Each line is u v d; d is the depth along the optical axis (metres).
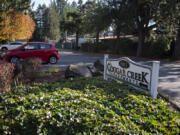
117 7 19.58
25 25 14.11
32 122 2.71
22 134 2.65
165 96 4.88
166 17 15.69
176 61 15.07
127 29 19.70
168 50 18.16
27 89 4.30
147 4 17.62
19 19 12.95
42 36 52.09
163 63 13.82
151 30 20.22
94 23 21.00
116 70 5.31
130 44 22.69
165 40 17.89
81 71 6.82
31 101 3.36
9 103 3.32
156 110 3.44
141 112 3.31
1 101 3.49
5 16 11.94
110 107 3.36
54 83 5.32
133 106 3.53
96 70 7.75
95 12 21.28
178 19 15.56
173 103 4.46
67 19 34.53
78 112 2.89
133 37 24.55
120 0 19.12
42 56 11.52
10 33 13.07
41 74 7.40
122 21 19.06
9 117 2.89
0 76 4.65
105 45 27.11
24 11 13.86
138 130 2.65
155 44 18.39
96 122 2.65
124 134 2.49
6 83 4.88
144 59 17.25
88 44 29.36
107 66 5.87
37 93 3.94
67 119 2.69
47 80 6.39
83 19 32.28
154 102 3.77
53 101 3.38
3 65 4.98
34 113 2.83
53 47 12.09
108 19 20.16
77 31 34.47
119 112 3.21
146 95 4.11
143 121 2.98
